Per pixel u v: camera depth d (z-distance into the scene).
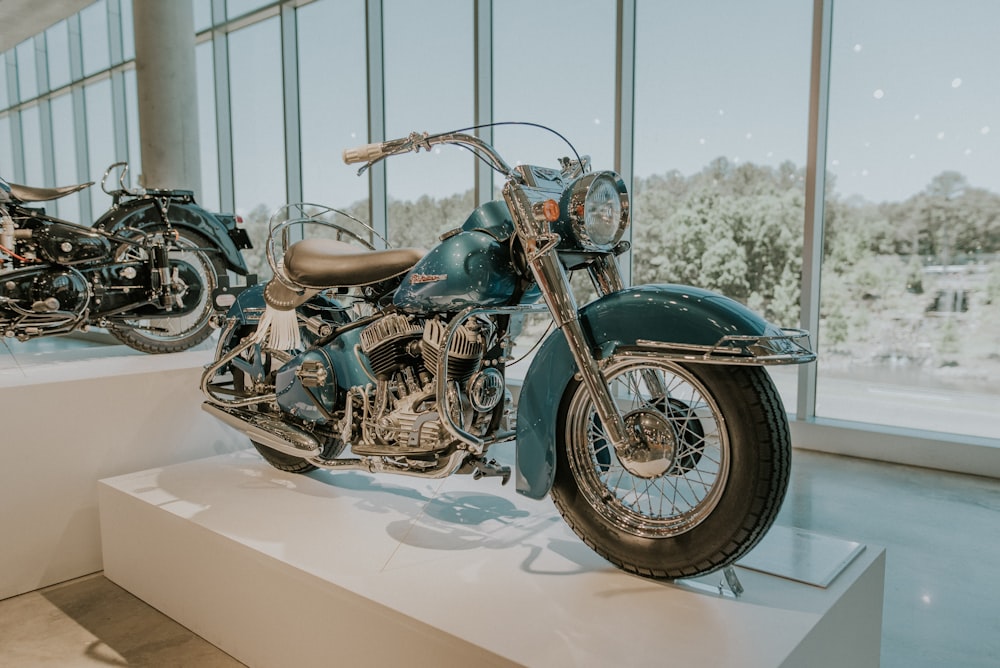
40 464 2.42
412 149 1.75
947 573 2.29
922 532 2.61
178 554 2.04
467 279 1.69
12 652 1.96
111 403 2.60
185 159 5.68
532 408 1.66
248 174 6.38
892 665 1.81
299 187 6.02
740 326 1.42
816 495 2.98
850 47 3.56
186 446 2.84
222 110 6.44
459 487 2.24
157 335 3.56
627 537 1.58
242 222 3.81
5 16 7.55
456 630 1.36
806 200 3.61
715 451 2.81
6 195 2.92
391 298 2.02
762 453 1.40
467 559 1.69
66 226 3.02
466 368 1.76
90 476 2.55
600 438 1.73
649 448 1.52
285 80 5.87
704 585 1.53
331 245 2.12
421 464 1.82
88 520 2.55
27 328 2.96
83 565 2.54
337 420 2.09
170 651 1.95
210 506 2.10
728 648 1.29
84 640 2.03
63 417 2.47
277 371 2.31
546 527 1.90
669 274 4.26
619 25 4.10
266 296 2.23
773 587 1.52
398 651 1.46
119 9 7.24
